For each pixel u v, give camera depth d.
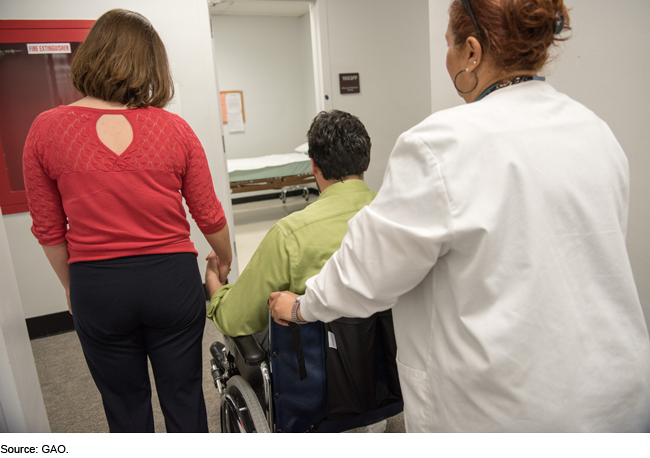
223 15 7.34
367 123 4.49
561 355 0.64
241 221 6.32
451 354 0.71
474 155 0.63
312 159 1.23
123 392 1.18
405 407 0.83
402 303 0.82
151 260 1.08
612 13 1.35
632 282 0.70
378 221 0.70
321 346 1.15
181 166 1.12
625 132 1.37
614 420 0.68
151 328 1.15
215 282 1.44
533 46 0.65
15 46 2.69
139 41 1.06
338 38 4.21
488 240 0.62
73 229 1.05
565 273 0.64
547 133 0.66
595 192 0.66
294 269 1.13
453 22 0.73
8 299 1.03
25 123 2.78
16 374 1.02
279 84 7.94
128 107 1.06
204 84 3.13
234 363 1.54
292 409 1.18
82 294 1.06
